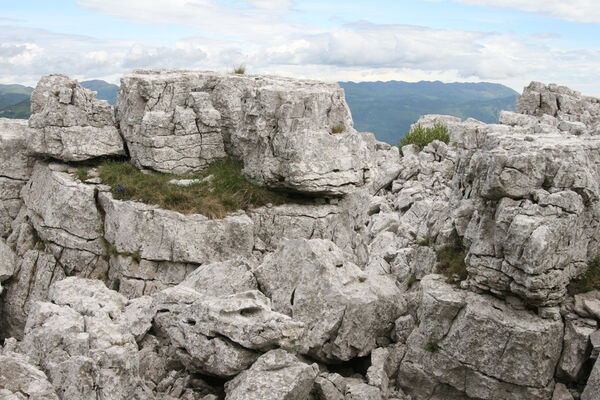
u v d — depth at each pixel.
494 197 13.17
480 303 13.09
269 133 20.58
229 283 16.12
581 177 12.53
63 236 22.12
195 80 24.56
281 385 11.40
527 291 12.16
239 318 12.70
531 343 12.26
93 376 11.20
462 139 16.38
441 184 30.06
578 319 12.71
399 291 15.84
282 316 12.69
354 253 22.28
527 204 12.51
